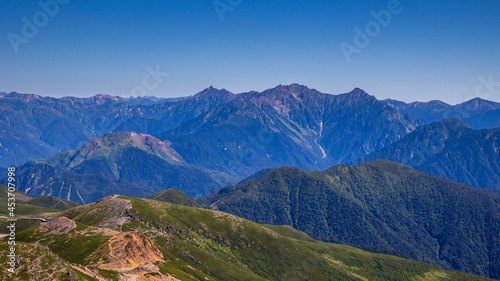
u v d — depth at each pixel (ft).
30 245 507.30
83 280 493.36
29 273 465.47
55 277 474.49
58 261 501.56
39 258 491.72
